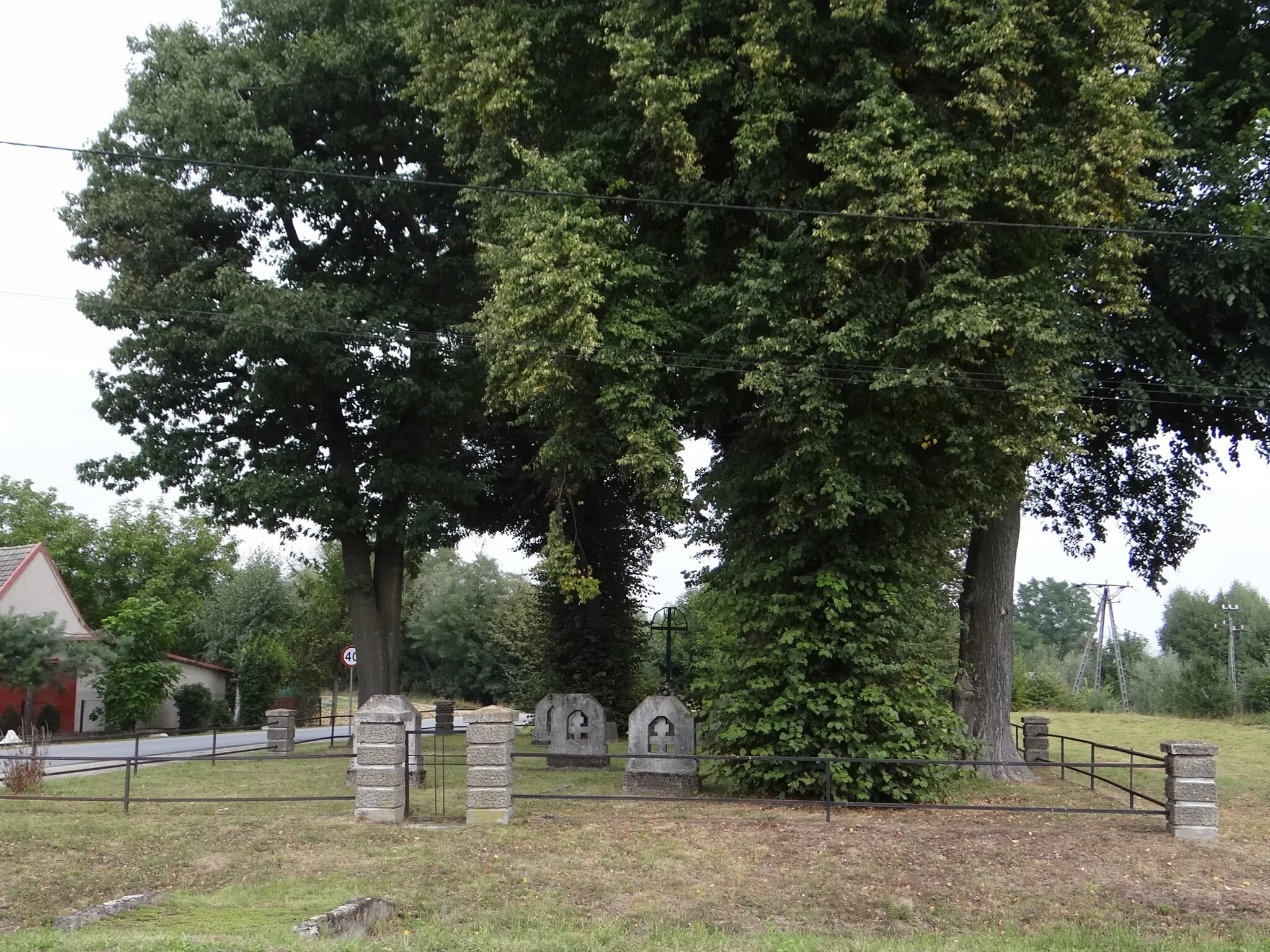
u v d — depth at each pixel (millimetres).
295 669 51469
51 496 59594
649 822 13219
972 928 10414
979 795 17406
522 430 30891
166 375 25172
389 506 27031
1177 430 22719
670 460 15516
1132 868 11742
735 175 16656
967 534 20969
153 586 58312
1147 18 15859
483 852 11766
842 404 14547
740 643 16172
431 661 73812
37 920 9711
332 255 26172
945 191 14438
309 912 9359
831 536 15742
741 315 15016
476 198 18062
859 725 15070
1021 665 52375
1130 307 15484
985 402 14984
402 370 25422
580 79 17766
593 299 15102
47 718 37562
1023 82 14750
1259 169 18766
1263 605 67938
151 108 24453
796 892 10945
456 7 18266
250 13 25438
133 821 13320
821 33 15273
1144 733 33031
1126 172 14727
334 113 25047
